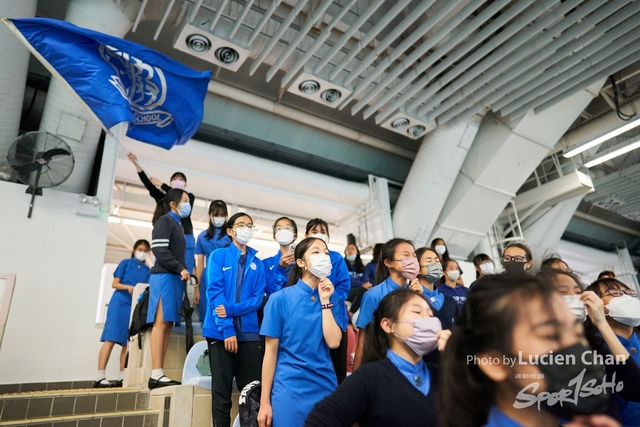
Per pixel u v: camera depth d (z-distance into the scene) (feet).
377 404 4.40
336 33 19.12
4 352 13.82
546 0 14.75
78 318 15.14
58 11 18.08
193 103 13.61
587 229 36.86
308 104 24.17
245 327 8.70
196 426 8.80
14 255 14.82
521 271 2.16
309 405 6.43
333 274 9.14
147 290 11.10
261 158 22.77
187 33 16.22
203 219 24.72
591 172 31.30
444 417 2.10
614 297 6.28
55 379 14.23
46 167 15.33
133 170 20.74
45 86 19.15
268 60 18.16
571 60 17.58
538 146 23.47
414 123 21.83
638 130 25.80
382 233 24.49
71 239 15.89
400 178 28.19
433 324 4.74
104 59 12.01
